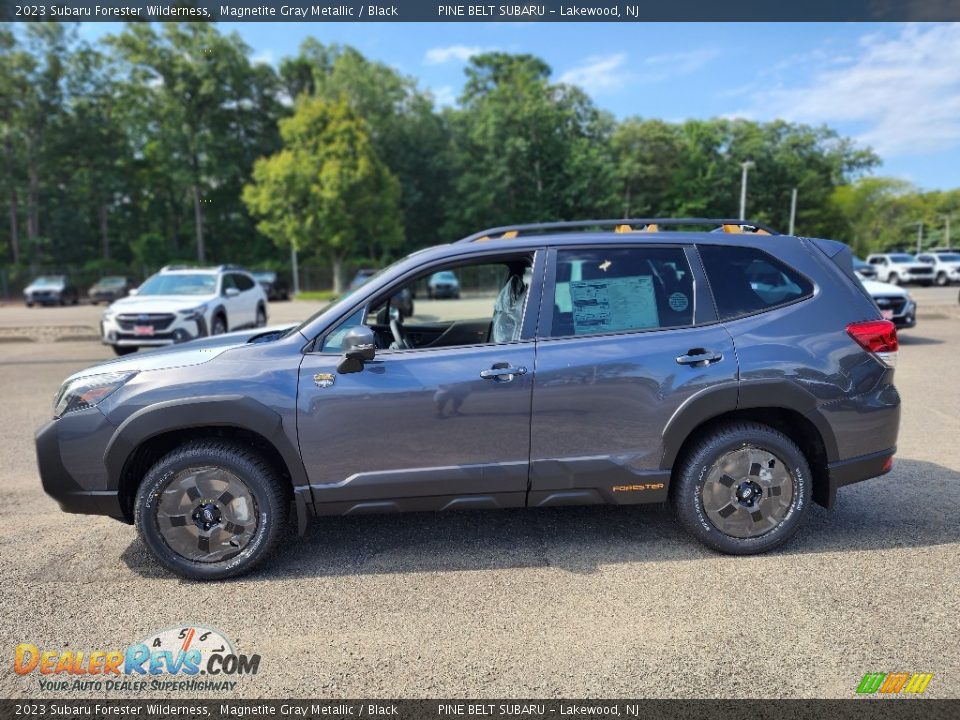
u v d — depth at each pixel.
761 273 3.50
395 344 3.97
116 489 3.22
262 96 53.94
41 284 32.62
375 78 50.91
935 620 2.79
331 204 35.66
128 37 44.00
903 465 4.89
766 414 3.51
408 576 3.31
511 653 2.63
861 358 3.41
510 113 46.53
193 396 3.15
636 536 3.72
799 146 62.59
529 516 4.05
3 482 4.88
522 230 3.80
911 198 89.88
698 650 2.62
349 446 3.22
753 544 3.39
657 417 3.30
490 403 3.23
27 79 44.88
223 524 3.26
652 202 54.69
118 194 53.06
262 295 15.00
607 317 3.39
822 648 2.61
